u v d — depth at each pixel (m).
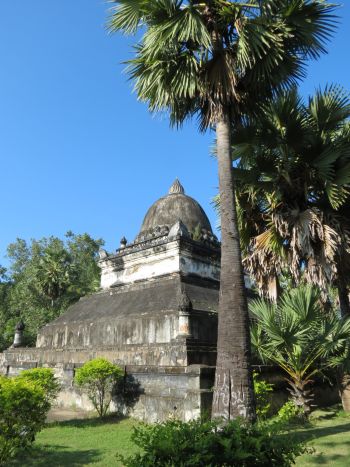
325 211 10.31
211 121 8.61
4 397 6.00
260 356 11.08
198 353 10.88
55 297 35.94
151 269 15.87
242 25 8.05
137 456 3.73
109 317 14.28
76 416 11.47
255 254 10.45
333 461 6.21
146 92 8.85
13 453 6.62
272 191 10.25
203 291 14.57
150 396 10.51
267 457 3.81
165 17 8.22
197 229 17.44
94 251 41.12
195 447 3.67
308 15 8.52
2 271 39.59
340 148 9.98
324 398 13.63
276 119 10.39
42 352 15.61
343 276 10.64
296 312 10.46
